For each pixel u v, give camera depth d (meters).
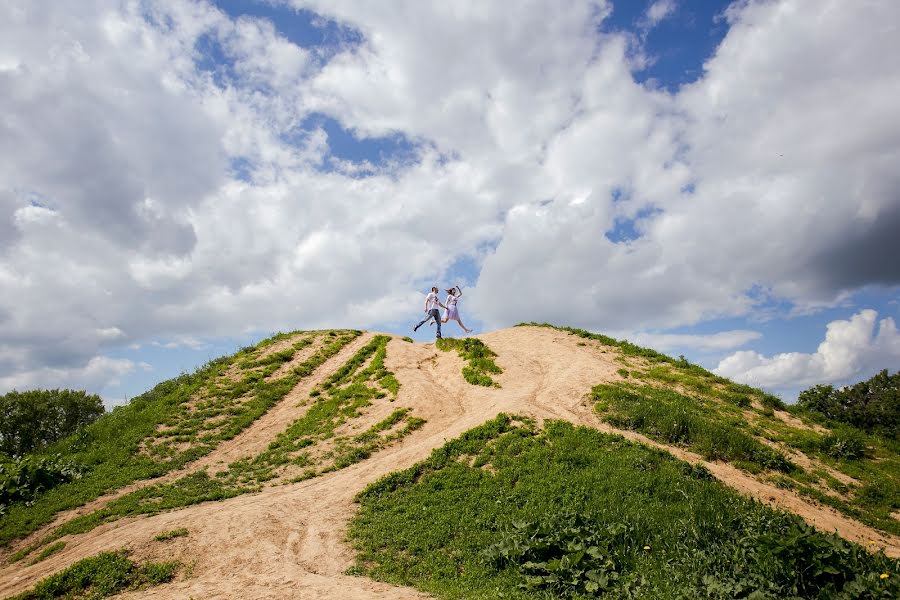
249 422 25.27
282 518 14.73
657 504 13.91
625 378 25.44
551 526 12.30
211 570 11.94
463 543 13.01
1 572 13.77
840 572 9.50
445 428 22.05
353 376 29.83
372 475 17.73
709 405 22.72
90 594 11.14
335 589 10.62
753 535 11.44
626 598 10.16
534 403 22.55
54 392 49.28
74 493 18.64
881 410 32.72
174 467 20.84
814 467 18.39
